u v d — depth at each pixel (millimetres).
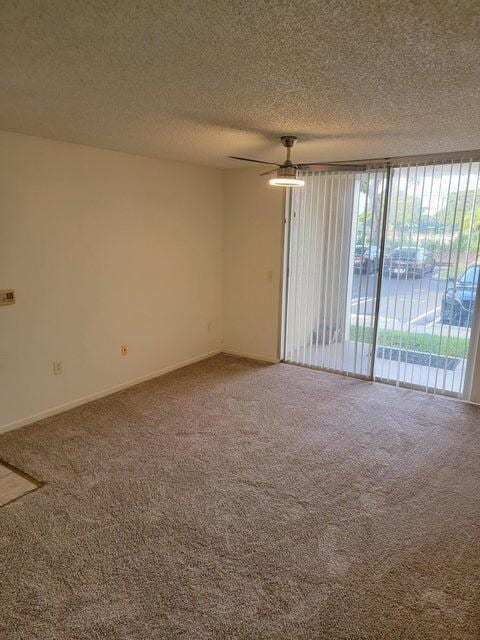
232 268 5402
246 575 2025
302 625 1774
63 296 3689
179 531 2314
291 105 2465
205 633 1734
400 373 4465
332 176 4520
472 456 3125
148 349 4605
